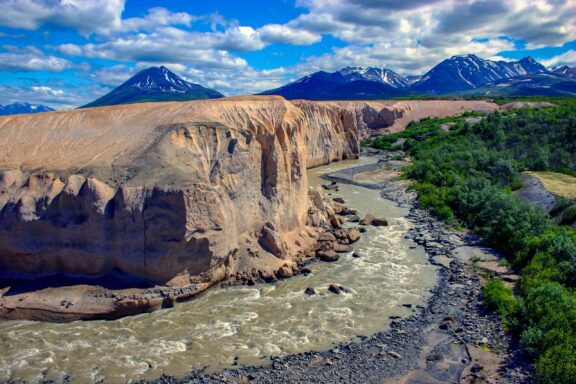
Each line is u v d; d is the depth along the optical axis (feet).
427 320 86.84
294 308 91.45
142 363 72.95
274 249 110.63
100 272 94.32
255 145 116.06
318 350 77.05
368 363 73.36
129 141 113.60
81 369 71.36
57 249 94.53
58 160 108.27
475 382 67.31
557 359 65.00
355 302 94.38
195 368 71.82
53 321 85.46
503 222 126.82
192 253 94.63
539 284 91.20
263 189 116.67
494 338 79.10
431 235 136.56
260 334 81.82
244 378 69.31
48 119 129.59
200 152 110.22
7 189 99.86
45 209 95.76
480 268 110.93
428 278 106.73
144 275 93.71
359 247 126.82
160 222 93.09
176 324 84.79
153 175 99.04
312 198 143.23
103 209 94.73
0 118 129.18
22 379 68.90
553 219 134.00
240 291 98.43
